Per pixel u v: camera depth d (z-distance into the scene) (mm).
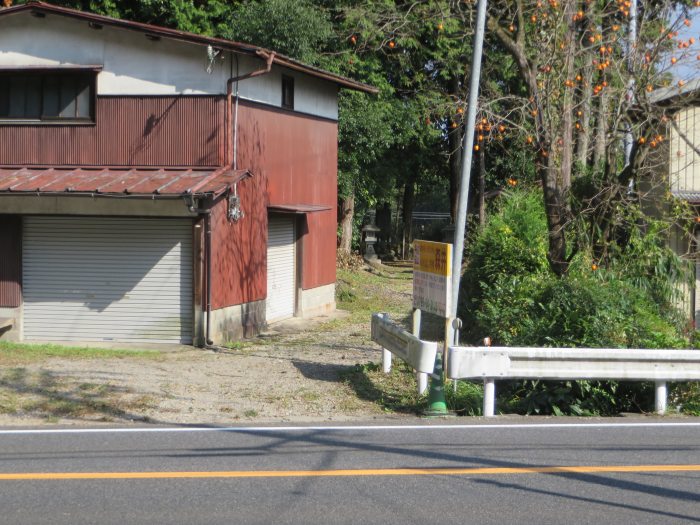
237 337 16625
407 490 6445
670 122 14641
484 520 5746
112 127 15906
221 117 15578
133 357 13391
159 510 5902
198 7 24891
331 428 8812
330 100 21516
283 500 6156
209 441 8109
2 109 16297
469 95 11422
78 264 15938
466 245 23172
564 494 6391
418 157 33812
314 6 24703
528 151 23438
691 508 6074
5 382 10555
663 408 9828
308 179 20172
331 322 20031
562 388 10133
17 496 6223
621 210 15023
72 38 15961
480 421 9305
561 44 14422
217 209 15547
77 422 9062
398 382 11453
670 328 12414
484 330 14195
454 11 23328
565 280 12523
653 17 15078
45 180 15117
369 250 35344
